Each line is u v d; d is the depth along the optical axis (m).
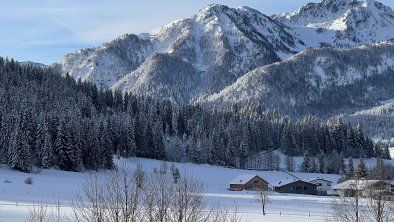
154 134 165.50
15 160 111.25
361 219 32.75
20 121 121.31
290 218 64.62
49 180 103.88
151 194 14.62
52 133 126.50
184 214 14.89
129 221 14.12
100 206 14.27
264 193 85.19
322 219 63.03
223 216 19.48
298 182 139.88
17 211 56.09
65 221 25.03
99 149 125.44
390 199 31.33
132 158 149.38
